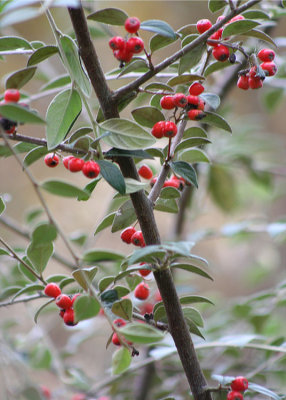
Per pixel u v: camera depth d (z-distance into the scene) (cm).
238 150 223
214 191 230
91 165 146
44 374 224
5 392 166
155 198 149
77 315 145
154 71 147
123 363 148
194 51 149
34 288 151
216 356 173
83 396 169
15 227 172
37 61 148
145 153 148
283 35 312
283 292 171
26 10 145
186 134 153
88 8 168
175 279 189
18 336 192
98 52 308
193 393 149
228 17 147
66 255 312
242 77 150
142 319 151
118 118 147
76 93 148
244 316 174
